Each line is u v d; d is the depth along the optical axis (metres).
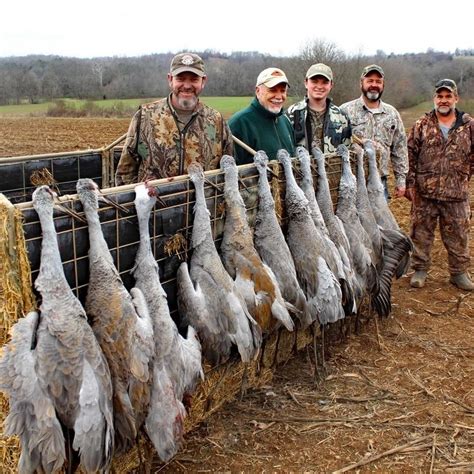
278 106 5.75
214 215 4.30
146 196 3.59
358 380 5.22
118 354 3.31
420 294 7.29
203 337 3.96
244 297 4.27
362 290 5.70
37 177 5.44
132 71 53.00
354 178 5.79
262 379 5.08
